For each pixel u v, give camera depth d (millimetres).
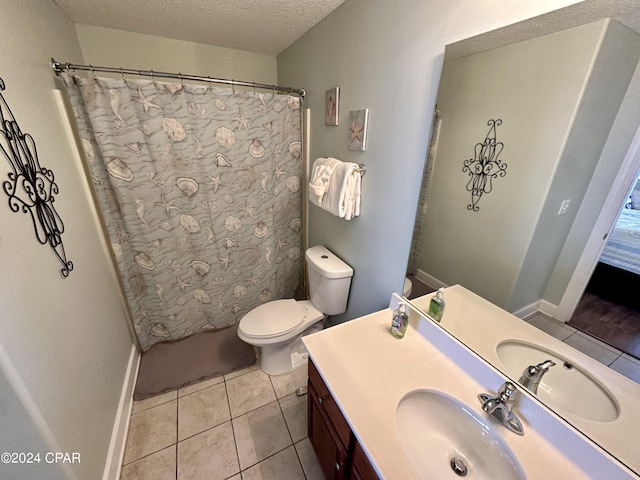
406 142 1154
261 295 2379
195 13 1509
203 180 1832
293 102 1919
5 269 795
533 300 836
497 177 873
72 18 1597
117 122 1519
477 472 833
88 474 1085
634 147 582
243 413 1646
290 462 1403
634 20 542
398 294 1360
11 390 777
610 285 668
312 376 1186
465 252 1016
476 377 989
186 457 1415
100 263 1620
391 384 965
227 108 1729
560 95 693
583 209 691
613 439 690
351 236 1673
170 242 1898
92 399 1226
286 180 2127
